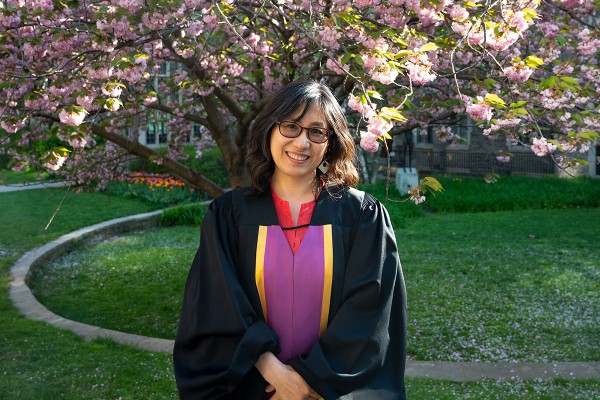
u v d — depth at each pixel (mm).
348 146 1867
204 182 6391
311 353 1704
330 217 1841
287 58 5449
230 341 1755
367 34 3438
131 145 6062
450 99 5559
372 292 1755
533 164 18828
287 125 1780
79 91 3906
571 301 6938
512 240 10305
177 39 4961
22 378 4523
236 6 4914
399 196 14539
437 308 6789
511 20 3109
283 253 1801
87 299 7570
